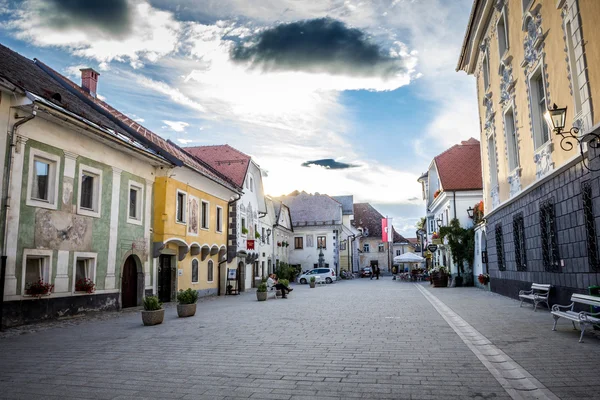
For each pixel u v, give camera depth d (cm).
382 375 625
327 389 558
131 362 727
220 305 1909
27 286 1291
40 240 1321
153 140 2256
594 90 1009
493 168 2170
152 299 1245
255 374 638
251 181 3591
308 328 1111
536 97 1483
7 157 1218
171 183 2117
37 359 759
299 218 5981
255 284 3719
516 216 1741
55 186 1395
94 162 1598
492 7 1912
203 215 2603
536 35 1377
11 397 536
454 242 3133
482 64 2220
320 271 4634
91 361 738
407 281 4409
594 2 992
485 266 2778
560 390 532
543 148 1389
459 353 769
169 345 885
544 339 869
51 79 1931
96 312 1570
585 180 1103
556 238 1311
